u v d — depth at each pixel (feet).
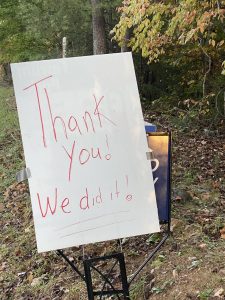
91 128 5.01
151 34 9.91
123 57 5.13
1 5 29.01
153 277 6.41
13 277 7.71
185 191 9.03
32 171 4.83
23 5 23.27
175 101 21.53
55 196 4.84
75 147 4.95
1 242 9.11
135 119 5.10
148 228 4.99
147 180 5.06
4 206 10.89
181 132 16.97
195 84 19.56
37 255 8.04
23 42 28.43
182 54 18.69
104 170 4.98
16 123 18.30
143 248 7.20
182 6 8.89
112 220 4.93
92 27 23.13
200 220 7.80
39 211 4.79
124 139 5.07
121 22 9.79
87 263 5.14
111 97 5.08
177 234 7.32
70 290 6.68
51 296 6.82
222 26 11.76
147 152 5.09
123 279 5.33
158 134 5.64
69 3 21.15
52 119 4.93
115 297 6.29
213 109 17.57
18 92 4.88
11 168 13.19
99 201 4.93
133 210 4.99
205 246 6.77
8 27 29.04
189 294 5.76
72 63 5.03
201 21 8.33
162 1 9.69
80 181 4.91
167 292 5.99
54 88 4.96
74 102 5.00
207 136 16.48
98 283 6.66
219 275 5.93
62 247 4.79
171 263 6.54
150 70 24.04
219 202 9.00
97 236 4.87
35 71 4.94
